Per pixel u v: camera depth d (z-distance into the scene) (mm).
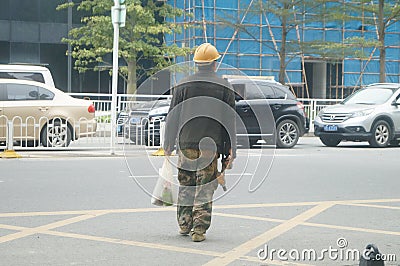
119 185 10109
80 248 6188
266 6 29094
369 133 17969
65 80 35844
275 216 7895
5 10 35094
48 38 35719
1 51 35062
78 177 10953
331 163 13828
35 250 6086
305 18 31469
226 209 8305
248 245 6426
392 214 8133
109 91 36125
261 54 38219
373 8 29281
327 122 18219
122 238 6625
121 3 14539
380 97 18781
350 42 31422
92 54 29359
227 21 31531
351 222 7605
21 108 15375
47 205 8367
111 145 14758
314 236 6863
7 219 7477
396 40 40469
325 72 40781
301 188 10164
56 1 35719
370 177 11609
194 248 6273
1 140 15180
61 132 15734
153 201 6926
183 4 37688
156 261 5773
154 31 28828
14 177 10836
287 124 17562
